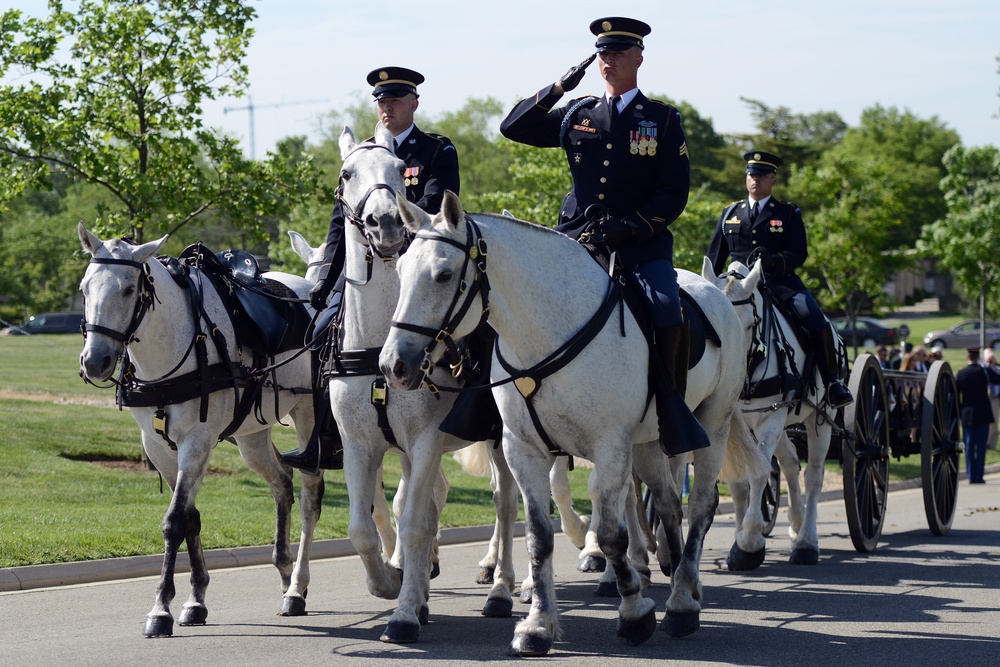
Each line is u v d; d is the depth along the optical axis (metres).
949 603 7.89
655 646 6.48
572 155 6.96
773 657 6.18
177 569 9.60
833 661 6.10
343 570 9.81
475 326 5.75
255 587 8.91
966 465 19.38
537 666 5.95
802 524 10.34
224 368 7.47
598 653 6.28
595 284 6.16
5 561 9.05
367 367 6.69
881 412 11.28
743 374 7.65
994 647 6.46
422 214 5.71
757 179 10.88
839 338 11.23
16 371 29.44
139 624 7.32
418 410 6.62
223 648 6.53
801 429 11.75
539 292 5.95
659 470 7.12
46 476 13.27
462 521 12.61
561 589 8.66
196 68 15.23
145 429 7.47
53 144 14.63
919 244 39.16
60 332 56.19
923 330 62.75
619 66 6.82
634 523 8.66
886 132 95.06
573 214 7.04
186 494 7.19
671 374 6.36
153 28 15.30
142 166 15.41
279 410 8.20
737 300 9.58
